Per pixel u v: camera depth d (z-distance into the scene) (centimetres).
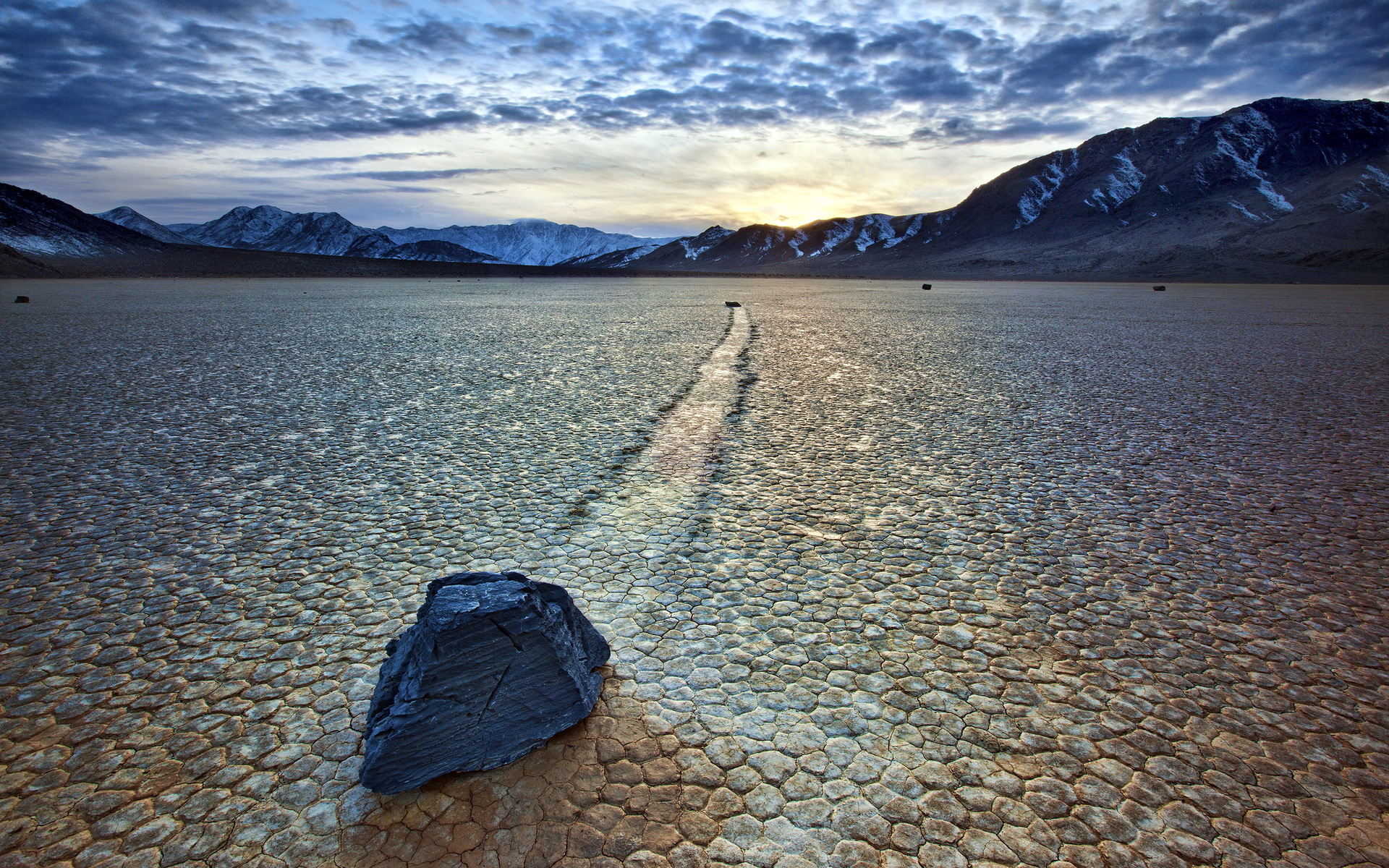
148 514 603
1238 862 274
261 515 605
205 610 450
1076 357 1627
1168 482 711
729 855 271
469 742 307
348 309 2989
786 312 3088
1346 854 277
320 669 390
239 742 332
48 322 2211
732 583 493
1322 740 342
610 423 941
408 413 990
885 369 1430
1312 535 581
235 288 4978
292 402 1052
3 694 364
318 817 289
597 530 582
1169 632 435
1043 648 417
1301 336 2088
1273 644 423
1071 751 332
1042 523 605
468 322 2430
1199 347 1803
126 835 280
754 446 841
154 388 1141
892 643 420
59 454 772
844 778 312
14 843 275
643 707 359
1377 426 942
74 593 468
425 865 264
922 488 693
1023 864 271
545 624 327
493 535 570
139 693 367
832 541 565
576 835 279
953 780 313
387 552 536
